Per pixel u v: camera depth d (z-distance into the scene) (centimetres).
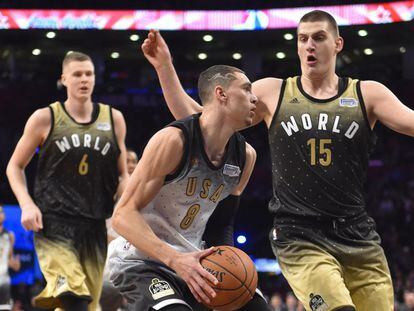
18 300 1978
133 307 502
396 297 1742
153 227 513
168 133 486
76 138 730
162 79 575
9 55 2816
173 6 2447
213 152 503
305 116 549
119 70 2922
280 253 556
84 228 729
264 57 2816
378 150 2638
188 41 2680
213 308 483
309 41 549
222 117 496
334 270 534
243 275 479
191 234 528
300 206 547
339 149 543
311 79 557
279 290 2127
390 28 2258
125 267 521
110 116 746
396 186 2514
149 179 485
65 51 2781
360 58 2792
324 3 2339
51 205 726
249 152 532
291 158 549
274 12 2377
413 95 2467
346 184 544
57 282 698
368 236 555
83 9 2452
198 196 508
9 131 2589
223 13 2414
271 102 561
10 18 2450
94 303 745
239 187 548
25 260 2159
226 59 2880
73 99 736
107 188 743
